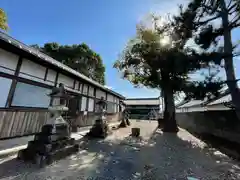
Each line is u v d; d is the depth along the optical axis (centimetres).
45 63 559
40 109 555
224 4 497
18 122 461
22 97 485
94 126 718
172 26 630
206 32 477
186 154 457
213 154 457
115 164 348
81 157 387
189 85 584
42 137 349
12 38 482
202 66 496
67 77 730
